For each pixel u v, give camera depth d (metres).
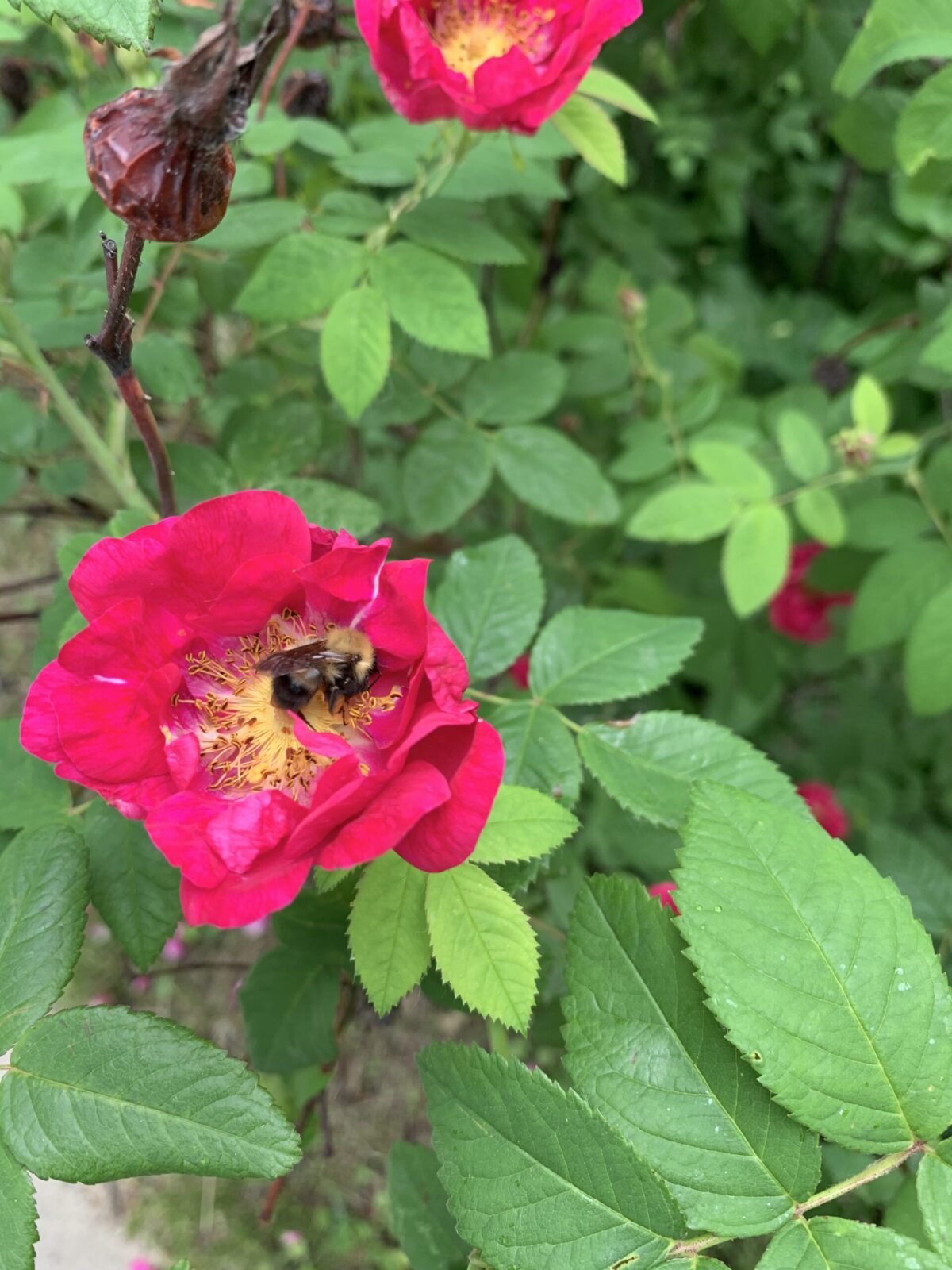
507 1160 0.13
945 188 0.27
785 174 0.49
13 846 0.16
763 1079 0.13
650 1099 0.14
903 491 0.28
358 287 0.21
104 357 0.15
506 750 0.18
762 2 0.26
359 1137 0.40
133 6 0.13
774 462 0.31
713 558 0.34
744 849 0.14
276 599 0.15
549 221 0.37
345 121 0.33
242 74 0.13
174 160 0.13
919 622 0.24
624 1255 0.13
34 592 0.49
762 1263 0.13
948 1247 0.13
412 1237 0.21
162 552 0.14
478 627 0.19
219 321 0.37
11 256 0.26
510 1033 0.32
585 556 0.35
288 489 0.21
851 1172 0.19
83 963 0.43
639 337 0.34
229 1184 0.40
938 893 0.22
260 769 0.16
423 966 0.15
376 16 0.18
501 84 0.18
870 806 0.37
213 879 0.13
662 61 0.40
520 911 0.15
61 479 0.28
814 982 0.13
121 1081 0.14
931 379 0.31
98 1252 0.39
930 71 0.29
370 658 0.16
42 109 0.26
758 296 0.49
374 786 0.13
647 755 0.18
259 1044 0.21
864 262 0.47
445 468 0.26
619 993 0.14
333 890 0.18
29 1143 0.13
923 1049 0.13
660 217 0.46
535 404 0.26
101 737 0.14
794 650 0.39
